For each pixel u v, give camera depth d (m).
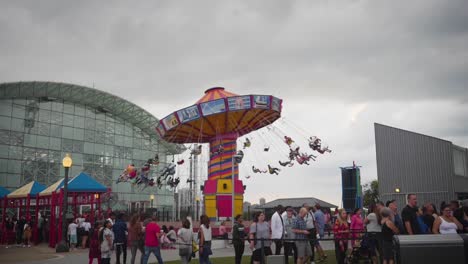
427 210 11.88
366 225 12.80
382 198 28.64
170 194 65.88
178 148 65.50
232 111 28.25
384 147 29.36
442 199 27.25
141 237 14.63
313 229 14.04
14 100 53.56
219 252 21.20
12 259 19.06
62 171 55.75
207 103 27.91
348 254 15.32
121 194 60.47
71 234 23.83
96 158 59.03
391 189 28.64
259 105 28.06
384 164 29.12
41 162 54.19
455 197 26.88
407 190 28.23
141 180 33.22
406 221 10.31
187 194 52.59
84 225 24.75
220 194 28.77
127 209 53.41
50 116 56.00
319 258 15.25
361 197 30.44
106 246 14.32
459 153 28.89
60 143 56.25
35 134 54.41
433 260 7.57
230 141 30.23
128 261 17.55
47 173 54.38
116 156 61.09
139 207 52.47
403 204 28.08
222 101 27.81
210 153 30.89
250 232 13.24
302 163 27.53
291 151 27.78
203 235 12.41
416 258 7.62
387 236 10.36
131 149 63.03
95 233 14.92
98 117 60.31
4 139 52.12
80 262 17.75
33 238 28.67
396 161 28.88
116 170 60.66
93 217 28.64
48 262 17.81
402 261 7.66
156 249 13.50
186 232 12.97
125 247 15.55
